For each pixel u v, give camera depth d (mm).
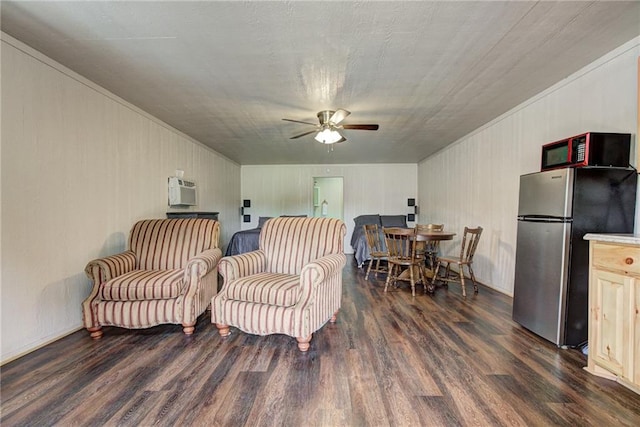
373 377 1844
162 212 3986
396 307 3201
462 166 4867
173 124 4098
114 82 2762
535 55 2318
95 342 2332
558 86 2814
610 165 2180
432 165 6312
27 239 2170
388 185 7508
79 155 2625
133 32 1992
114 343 2312
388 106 3410
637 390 1672
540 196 2418
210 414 1509
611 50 2266
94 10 1770
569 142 2318
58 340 2357
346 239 7523
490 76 2666
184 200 4332
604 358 1815
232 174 7055
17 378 1814
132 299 2414
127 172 3277
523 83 2826
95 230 2809
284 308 2225
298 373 1889
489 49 2217
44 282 2291
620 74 2256
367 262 5809
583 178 2168
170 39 2074
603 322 1830
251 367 1961
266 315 2246
